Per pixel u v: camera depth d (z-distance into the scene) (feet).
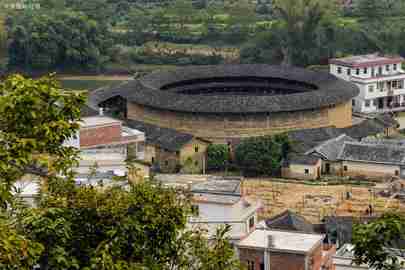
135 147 352.90
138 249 120.16
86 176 253.03
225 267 125.49
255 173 390.01
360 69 506.07
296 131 413.59
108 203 122.42
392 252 132.26
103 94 462.19
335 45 642.22
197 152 400.26
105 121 344.90
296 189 362.12
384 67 512.63
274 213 328.29
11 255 100.07
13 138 112.16
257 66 506.48
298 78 488.44
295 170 382.42
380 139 422.41
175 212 122.62
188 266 126.31
